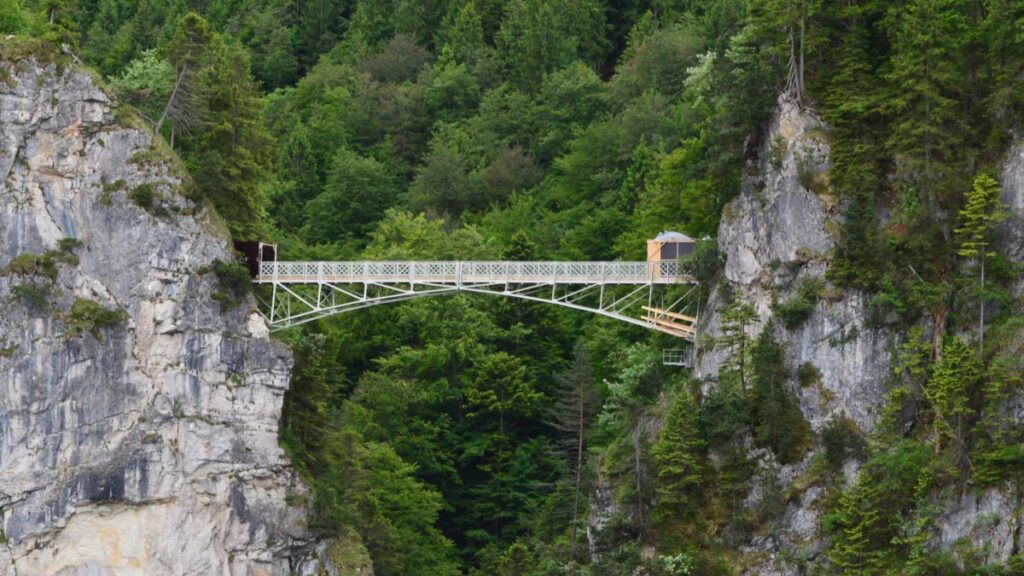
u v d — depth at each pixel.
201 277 137.50
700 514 128.75
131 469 133.88
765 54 136.75
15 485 132.62
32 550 132.25
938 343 126.69
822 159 132.75
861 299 129.25
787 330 131.00
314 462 142.25
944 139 130.88
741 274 134.38
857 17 137.38
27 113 136.75
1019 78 130.88
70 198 136.75
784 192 133.12
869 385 128.25
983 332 125.31
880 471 124.06
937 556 119.50
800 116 134.25
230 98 147.12
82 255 136.50
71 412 134.25
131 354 135.75
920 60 131.00
